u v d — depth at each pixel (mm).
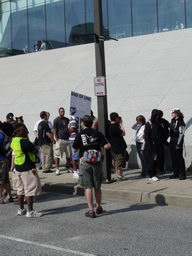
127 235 9234
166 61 24797
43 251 8328
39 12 37281
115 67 26078
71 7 35125
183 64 23781
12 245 8805
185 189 12891
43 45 36969
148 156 14562
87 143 11008
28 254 8180
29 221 10836
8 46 39375
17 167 11367
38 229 10023
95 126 15555
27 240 9141
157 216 10898
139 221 10445
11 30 39219
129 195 12922
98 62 14906
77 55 30469
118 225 10117
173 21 30453
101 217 10992
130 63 26047
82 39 34094
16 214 11719
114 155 15273
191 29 28250
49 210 12078
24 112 24672
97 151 11039
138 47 27938
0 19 39812
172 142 14398
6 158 13203
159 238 8945
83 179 11031
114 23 32938
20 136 11492
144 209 11750
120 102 21828
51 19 36375
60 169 18453
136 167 17219
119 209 11836
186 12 29938
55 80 27422
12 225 10500
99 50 14883
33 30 37656
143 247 8367
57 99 24734
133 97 21938
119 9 32656
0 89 29047
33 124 23047
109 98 22578
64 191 14641
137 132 15617
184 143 15805
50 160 17750
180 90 21188
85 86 25047
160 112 15039
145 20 31531
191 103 19656
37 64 31438
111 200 13117
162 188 13211
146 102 21047
